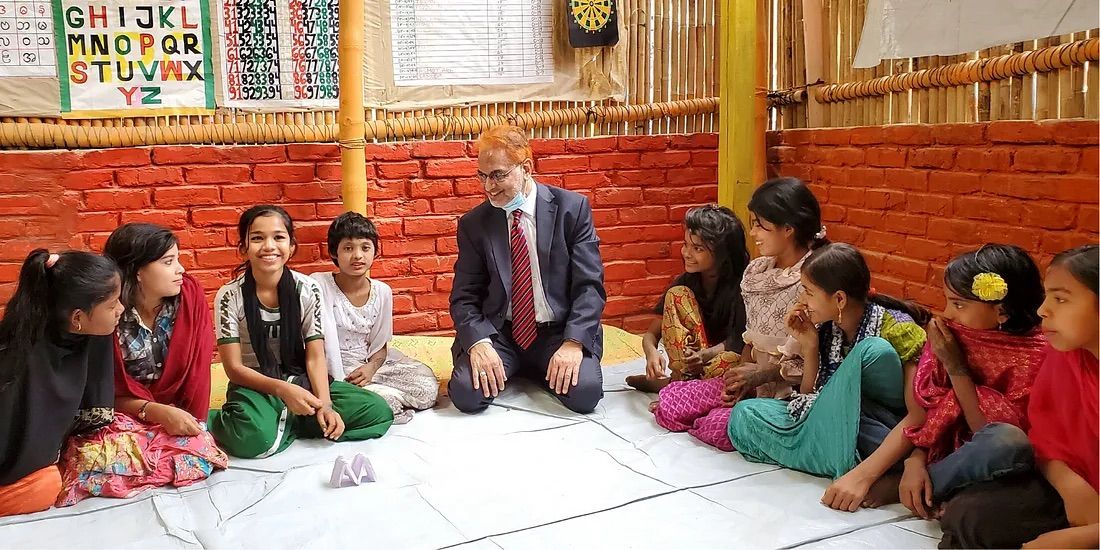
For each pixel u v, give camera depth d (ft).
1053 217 10.93
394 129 15.15
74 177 13.83
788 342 10.53
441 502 9.19
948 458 8.41
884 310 9.71
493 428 11.41
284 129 14.73
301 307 11.19
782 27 16.28
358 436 11.03
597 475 9.87
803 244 10.70
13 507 8.99
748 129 15.02
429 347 15.16
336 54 14.84
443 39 15.20
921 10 12.91
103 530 8.69
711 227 11.51
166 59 14.07
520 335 12.35
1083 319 7.07
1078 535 7.20
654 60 16.37
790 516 8.74
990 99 12.00
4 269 13.61
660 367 12.32
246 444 10.41
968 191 12.24
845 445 9.27
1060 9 10.73
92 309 8.79
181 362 10.29
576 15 15.39
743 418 10.27
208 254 14.62
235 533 8.55
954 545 8.00
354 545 8.29
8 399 8.71
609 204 16.30
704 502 9.13
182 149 14.26
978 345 8.54
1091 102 10.54
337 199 15.12
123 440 9.52
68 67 13.58
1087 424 7.41
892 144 13.62
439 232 15.66
